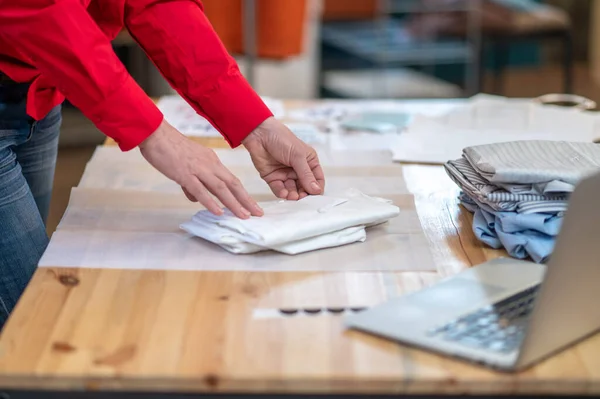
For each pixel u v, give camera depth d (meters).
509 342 0.99
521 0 4.66
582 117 2.09
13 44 1.19
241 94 1.47
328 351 1.00
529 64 6.08
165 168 1.27
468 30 4.57
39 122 1.62
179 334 1.04
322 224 1.28
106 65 1.20
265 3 3.46
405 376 0.94
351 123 2.03
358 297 1.14
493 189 1.33
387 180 1.61
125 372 0.95
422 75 5.60
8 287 1.46
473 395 0.95
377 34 5.03
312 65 4.84
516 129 1.98
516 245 1.25
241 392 0.96
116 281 1.18
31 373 0.95
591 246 0.97
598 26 5.78
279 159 1.47
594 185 0.94
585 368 0.96
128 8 1.45
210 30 1.47
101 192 1.53
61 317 1.08
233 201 1.29
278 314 1.09
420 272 1.22
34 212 1.48
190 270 1.22
